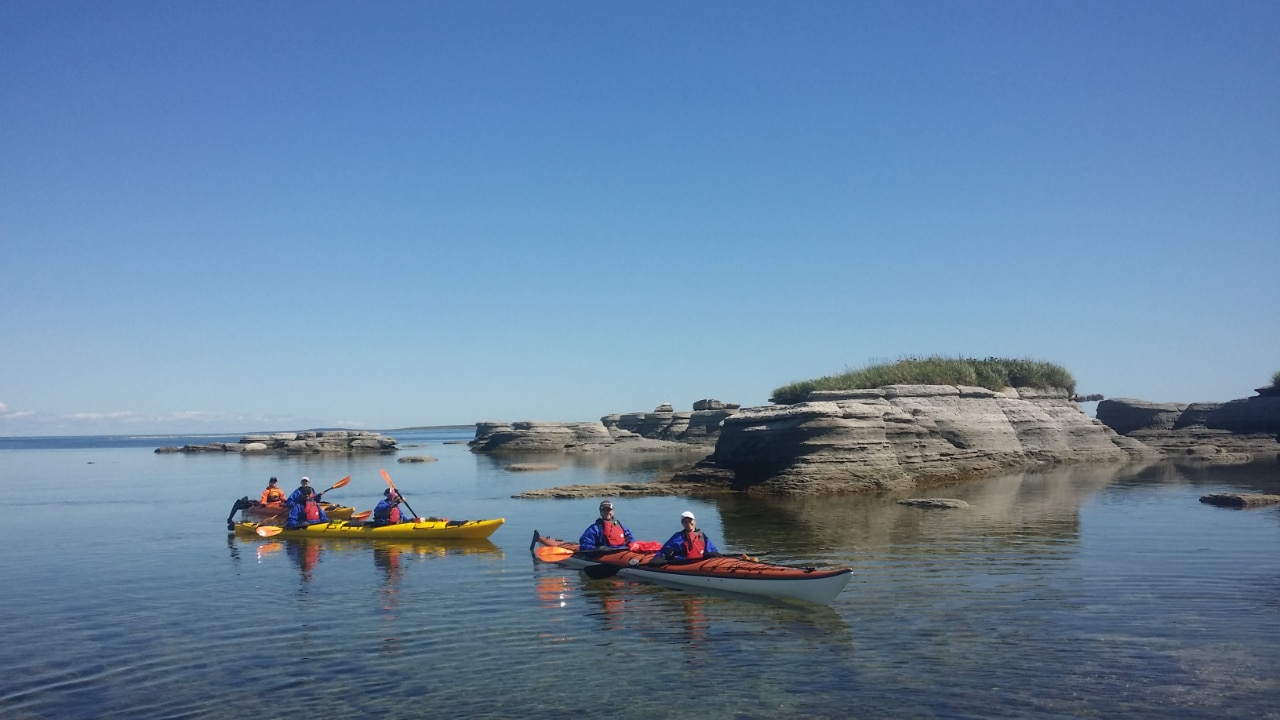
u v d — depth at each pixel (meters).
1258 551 17.95
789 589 14.30
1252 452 48.66
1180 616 12.91
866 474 30.39
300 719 9.44
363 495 34.75
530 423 75.75
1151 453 46.31
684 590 15.30
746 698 9.84
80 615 14.18
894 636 12.12
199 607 14.59
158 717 9.58
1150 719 9.07
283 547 20.72
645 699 9.86
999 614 13.16
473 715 9.48
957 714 9.26
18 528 25.09
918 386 37.84
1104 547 18.59
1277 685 10.00
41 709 9.89
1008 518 23.27
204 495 35.78
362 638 12.49
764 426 32.41
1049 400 45.34
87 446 153.62
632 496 31.05
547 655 11.56
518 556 18.95
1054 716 9.16
